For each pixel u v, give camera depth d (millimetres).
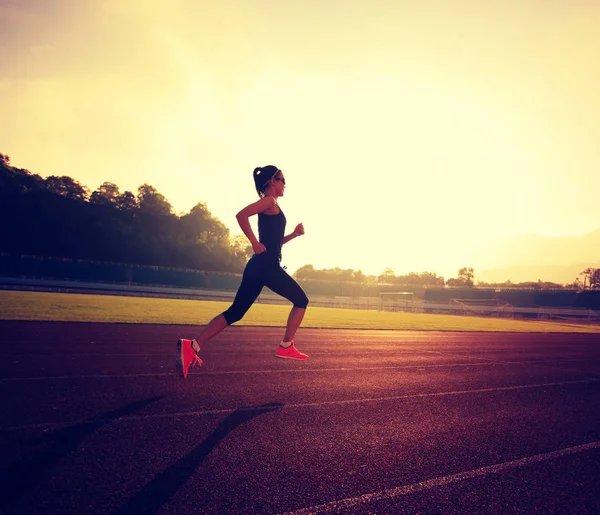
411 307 54312
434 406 3756
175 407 3211
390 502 1881
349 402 3713
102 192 90000
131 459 2186
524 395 4504
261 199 3473
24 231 75375
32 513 1597
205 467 2146
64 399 3260
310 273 102125
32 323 9016
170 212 96812
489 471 2311
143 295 42094
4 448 2217
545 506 1914
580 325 32312
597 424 3445
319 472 2176
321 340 9242
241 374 4719
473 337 13070
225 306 24719
